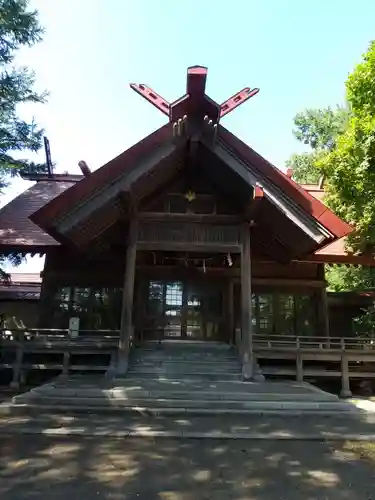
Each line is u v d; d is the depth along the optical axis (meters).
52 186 22.38
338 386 15.89
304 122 34.47
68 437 7.12
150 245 13.33
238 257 17.66
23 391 13.00
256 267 18.31
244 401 9.46
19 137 16.09
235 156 12.66
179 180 15.09
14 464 5.73
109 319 17.31
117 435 7.25
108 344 14.21
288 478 5.44
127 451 6.42
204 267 17.66
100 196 12.26
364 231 14.59
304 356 14.78
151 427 7.79
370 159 12.52
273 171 12.53
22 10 15.25
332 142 32.62
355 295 20.44
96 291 17.59
